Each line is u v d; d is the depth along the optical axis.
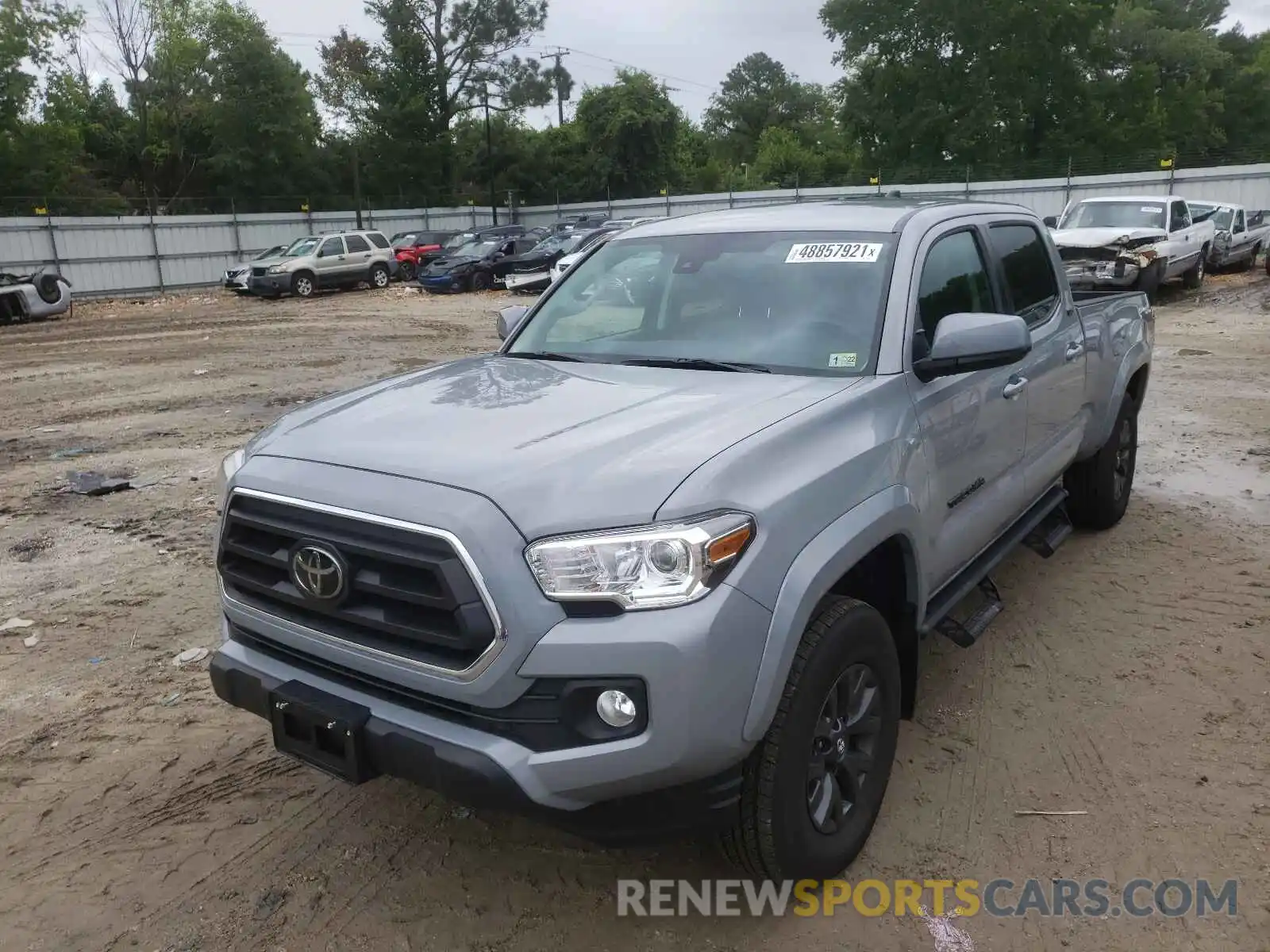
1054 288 4.70
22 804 3.37
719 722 2.27
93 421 10.00
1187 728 3.65
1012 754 3.53
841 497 2.65
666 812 2.36
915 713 3.82
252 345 16.17
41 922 2.79
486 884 2.91
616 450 2.48
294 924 2.76
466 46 57.59
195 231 36.41
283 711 2.60
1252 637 4.36
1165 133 51.22
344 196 51.59
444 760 2.30
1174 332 14.66
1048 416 4.38
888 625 3.19
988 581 3.99
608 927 2.72
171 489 7.29
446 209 49.66
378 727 2.43
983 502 3.76
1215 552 5.39
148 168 49.06
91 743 3.74
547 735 2.27
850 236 3.60
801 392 2.95
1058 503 4.80
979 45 47.72
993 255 4.12
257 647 2.82
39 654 4.50
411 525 2.31
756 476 2.46
